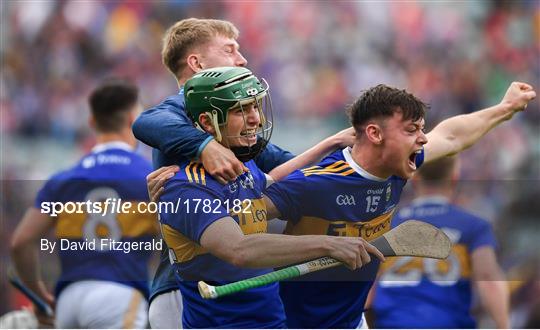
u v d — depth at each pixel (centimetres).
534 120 5088
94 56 5888
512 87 1550
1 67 5703
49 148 5356
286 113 5700
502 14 6281
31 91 5600
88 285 1733
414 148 1377
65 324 1750
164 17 6066
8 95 5538
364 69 5922
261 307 1305
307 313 1470
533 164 4884
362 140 1403
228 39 1548
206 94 1275
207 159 1258
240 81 1276
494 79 6056
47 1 5938
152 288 1546
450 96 5944
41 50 5828
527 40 6231
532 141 4972
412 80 5966
